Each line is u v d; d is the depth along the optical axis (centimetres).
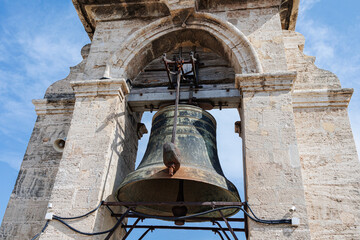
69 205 728
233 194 721
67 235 697
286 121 770
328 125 863
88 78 922
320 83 927
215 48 962
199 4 974
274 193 688
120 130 873
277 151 736
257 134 760
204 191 840
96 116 841
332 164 816
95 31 1001
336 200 775
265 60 871
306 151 837
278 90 810
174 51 1018
